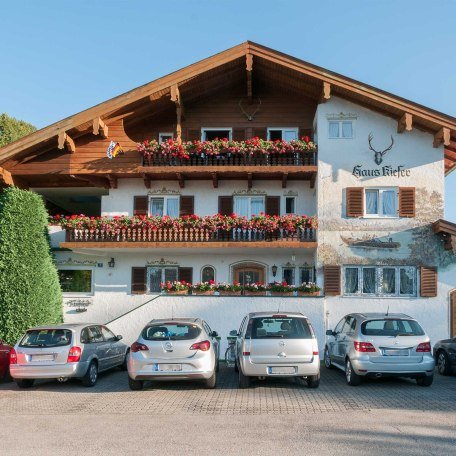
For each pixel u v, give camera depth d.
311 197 21.59
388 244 19.58
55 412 9.60
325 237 19.73
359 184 19.94
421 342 11.84
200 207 21.69
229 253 21.55
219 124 22.36
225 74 21.06
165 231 20.42
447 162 22.31
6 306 17.77
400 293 19.50
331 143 20.17
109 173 20.80
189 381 13.09
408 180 19.86
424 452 6.86
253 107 22.41
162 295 18.73
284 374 11.18
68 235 20.72
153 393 11.48
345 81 19.50
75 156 20.84
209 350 11.60
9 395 11.52
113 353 14.48
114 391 11.89
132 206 21.73
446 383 12.86
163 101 21.27
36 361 12.13
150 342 11.47
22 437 7.72
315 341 11.38
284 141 20.33
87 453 6.84
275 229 19.98
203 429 8.11
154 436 7.70
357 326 12.30
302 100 22.14
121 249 20.77
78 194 24.09
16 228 18.34
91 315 21.50
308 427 8.20
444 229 18.81
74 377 12.34
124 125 21.84
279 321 11.52
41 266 18.50
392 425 8.33
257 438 7.55
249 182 21.27
